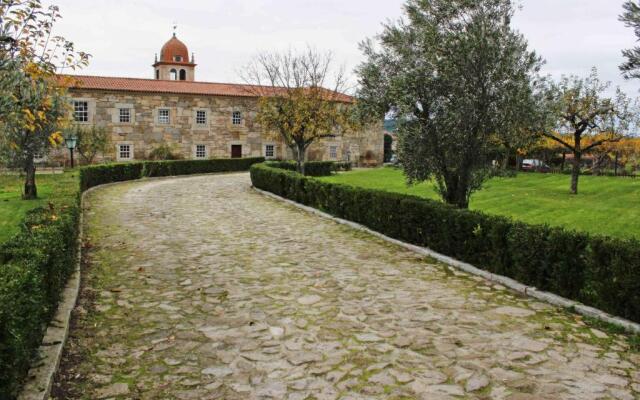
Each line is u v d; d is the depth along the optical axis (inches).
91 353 197.8
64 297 252.8
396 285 300.8
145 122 1626.5
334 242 433.4
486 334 222.2
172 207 654.5
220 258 367.2
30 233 254.5
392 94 425.7
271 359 194.2
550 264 278.5
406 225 424.2
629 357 198.7
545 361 194.1
